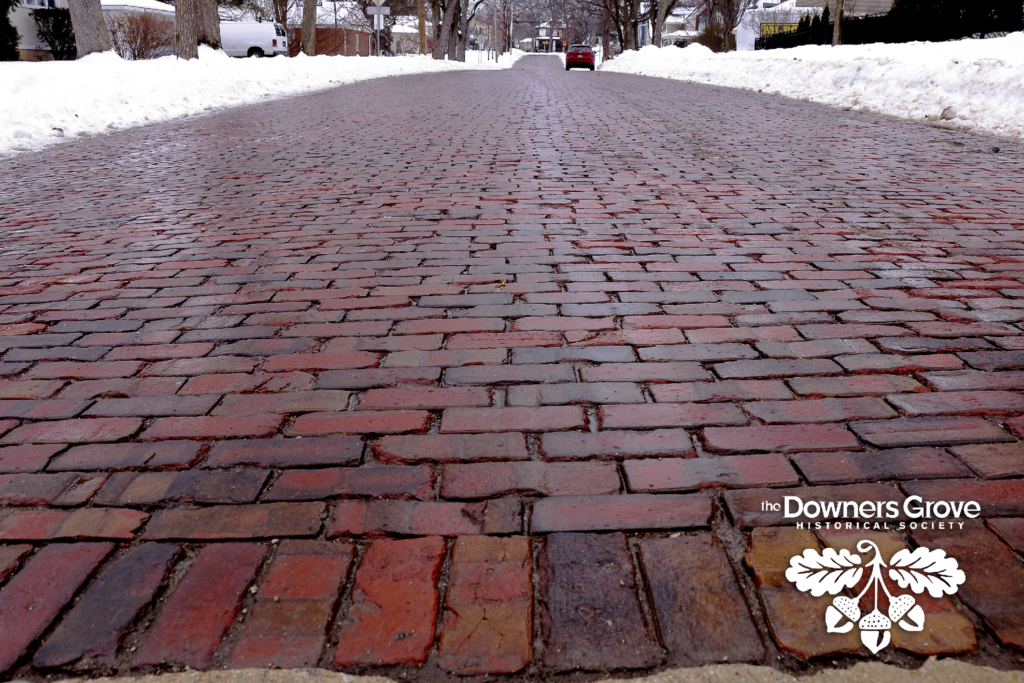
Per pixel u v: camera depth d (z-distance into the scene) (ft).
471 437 7.11
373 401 7.88
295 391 8.16
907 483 6.23
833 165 21.48
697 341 9.30
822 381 8.13
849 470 6.42
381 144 26.84
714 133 28.76
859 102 37.88
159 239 14.83
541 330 9.75
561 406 7.70
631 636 4.72
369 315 10.41
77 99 34.50
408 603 5.01
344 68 72.64
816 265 12.33
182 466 6.70
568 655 4.58
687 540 5.59
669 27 259.39
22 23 84.17
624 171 20.90
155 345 9.55
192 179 21.06
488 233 14.64
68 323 10.41
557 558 5.41
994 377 8.10
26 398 8.11
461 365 8.74
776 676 4.42
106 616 4.97
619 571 5.28
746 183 19.07
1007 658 4.51
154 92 40.22
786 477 6.35
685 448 6.84
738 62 63.62
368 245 13.96
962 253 12.86
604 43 184.96
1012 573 5.17
